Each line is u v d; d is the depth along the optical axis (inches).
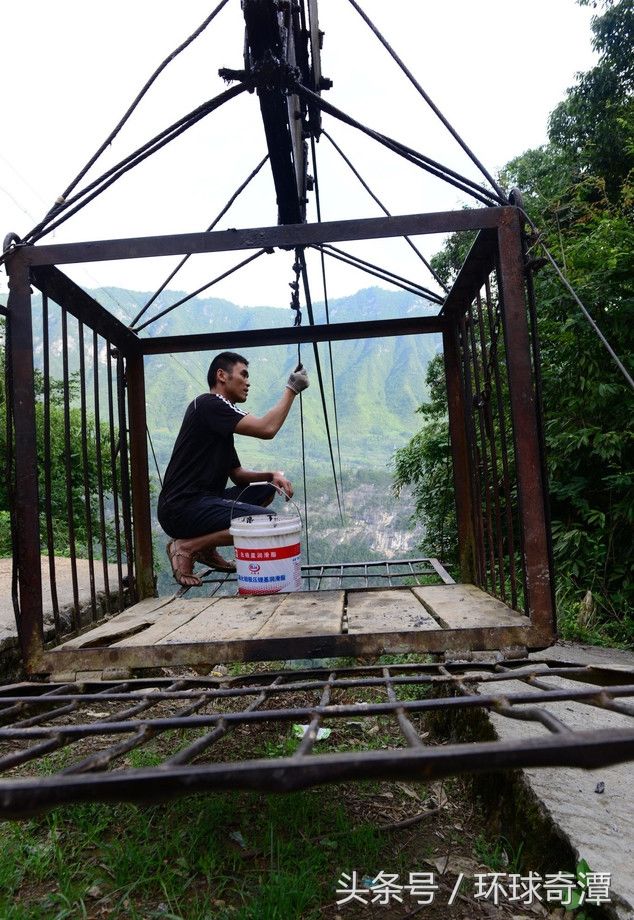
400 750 34.3
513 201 82.0
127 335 124.0
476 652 71.5
